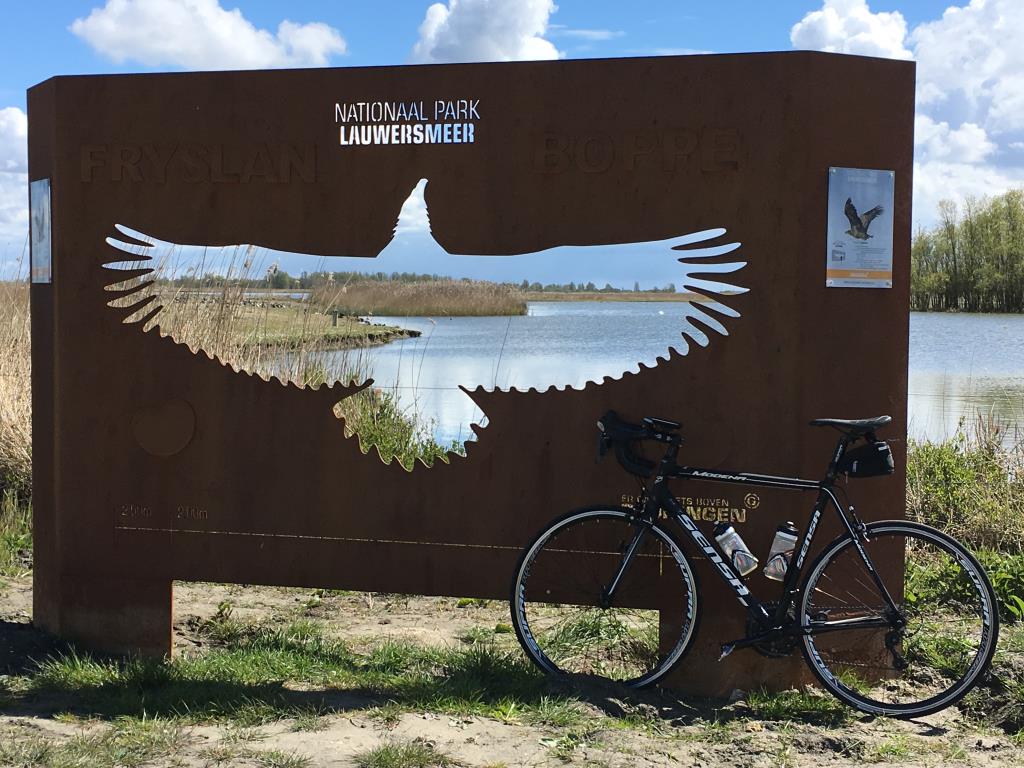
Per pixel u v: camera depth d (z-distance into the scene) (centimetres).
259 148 466
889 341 438
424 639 518
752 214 429
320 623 553
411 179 455
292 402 473
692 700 438
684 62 429
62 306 488
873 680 443
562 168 442
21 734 366
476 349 1509
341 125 460
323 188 462
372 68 455
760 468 436
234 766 336
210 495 482
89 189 482
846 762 366
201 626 541
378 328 1253
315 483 473
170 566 486
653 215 436
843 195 427
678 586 442
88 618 494
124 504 489
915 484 748
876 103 430
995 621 410
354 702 412
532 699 415
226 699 409
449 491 462
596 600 449
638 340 1789
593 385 449
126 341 484
